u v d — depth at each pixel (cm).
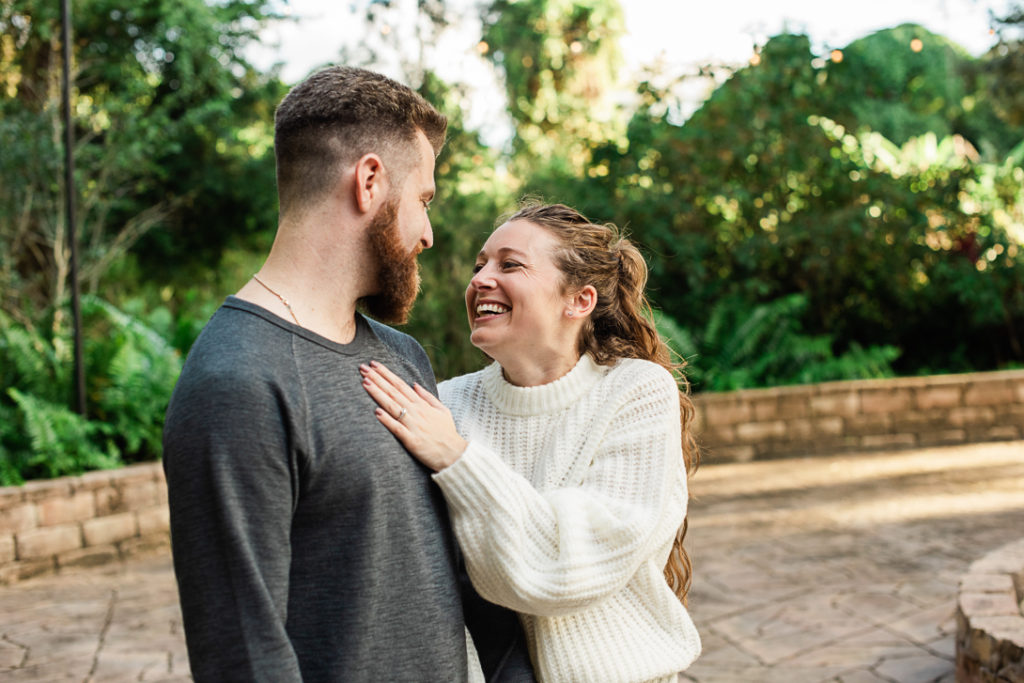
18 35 942
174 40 1042
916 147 1086
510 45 919
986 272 952
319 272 128
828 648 351
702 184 907
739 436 807
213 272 1313
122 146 965
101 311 766
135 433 595
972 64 1143
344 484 121
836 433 825
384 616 123
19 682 336
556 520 138
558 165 946
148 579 483
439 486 137
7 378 610
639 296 174
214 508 109
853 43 1084
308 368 122
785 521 570
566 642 146
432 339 846
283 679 108
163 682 335
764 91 906
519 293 155
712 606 408
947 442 843
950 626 369
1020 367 985
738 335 872
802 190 941
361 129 127
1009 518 554
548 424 160
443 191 847
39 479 541
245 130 1259
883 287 971
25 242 936
